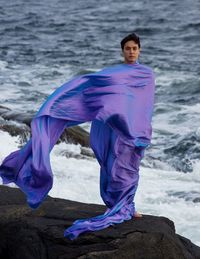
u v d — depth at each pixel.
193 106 18.34
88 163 12.35
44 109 6.57
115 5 51.47
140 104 6.74
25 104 18.41
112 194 6.89
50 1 56.78
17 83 21.59
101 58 27.47
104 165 6.87
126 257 6.67
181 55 27.77
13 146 13.35
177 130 15.96
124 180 6.85
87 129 15.60
